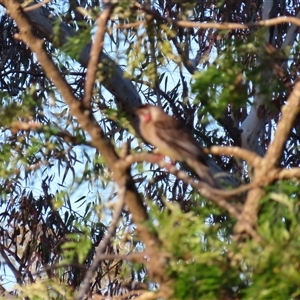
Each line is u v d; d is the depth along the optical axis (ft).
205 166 33.63
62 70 52.49
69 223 54.19
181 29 50.21
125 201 26.94
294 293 24.49
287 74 38.55
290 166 54.13
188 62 45.34
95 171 35.50
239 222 25.50
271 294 23.58
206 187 24.21
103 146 27.20
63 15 48.73
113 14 33.04
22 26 29.78
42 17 48.11
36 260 57.11
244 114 53.01
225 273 24.29
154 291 26.73
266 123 54.95
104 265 58.34
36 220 56.54
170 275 24.70
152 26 35.83
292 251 22.99
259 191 25.63
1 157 35.14
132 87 49.11
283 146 25.70
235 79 30.86
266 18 52.70
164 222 23.98
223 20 54.95
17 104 34.37
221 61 31.76
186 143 33.96
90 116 27.63
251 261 23.36
